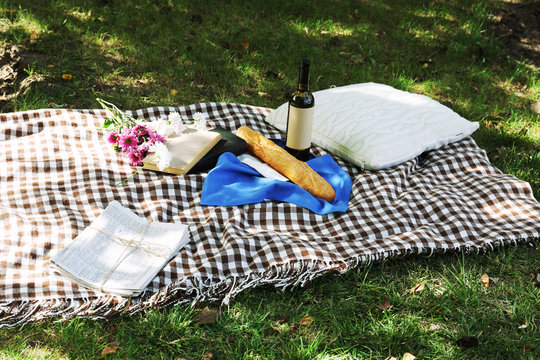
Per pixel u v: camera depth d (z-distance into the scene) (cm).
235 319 228
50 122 341
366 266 255
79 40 468
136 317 226
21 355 207
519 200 302
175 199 289
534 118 435
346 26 564
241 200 285
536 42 564
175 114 327
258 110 388
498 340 223
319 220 285
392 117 348
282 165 304
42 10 502
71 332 215
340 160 336
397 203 294
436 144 342
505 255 275
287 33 533
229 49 494
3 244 244
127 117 333
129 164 315
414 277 257
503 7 625
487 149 391
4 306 219
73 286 228
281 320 230
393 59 516
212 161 312
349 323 229
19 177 298
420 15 602
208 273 237
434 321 233
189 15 539
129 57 460
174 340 217
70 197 282
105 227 254
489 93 472
